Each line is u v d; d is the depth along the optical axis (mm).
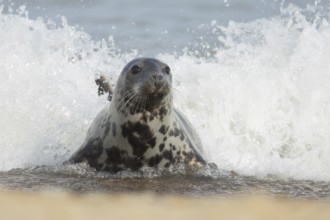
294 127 45031
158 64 34750
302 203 22844
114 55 51375
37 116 42719
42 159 39906
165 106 34656
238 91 47469
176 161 35938
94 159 36188
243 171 37844
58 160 39719
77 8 93438
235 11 92062
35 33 49781
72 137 41188
